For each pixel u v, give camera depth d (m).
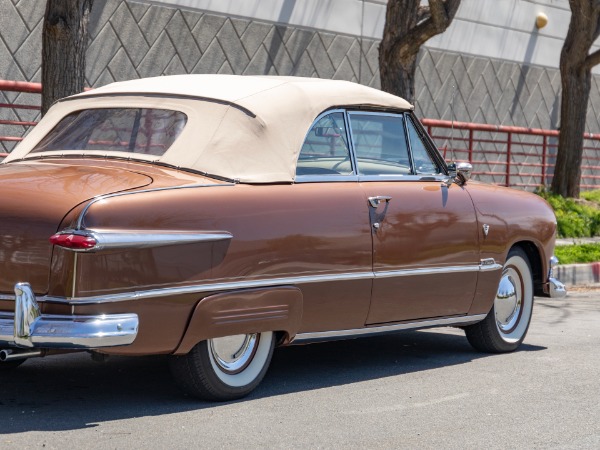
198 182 5.62
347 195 6.34
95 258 5.05
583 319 10.09
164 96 6.27
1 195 5.32
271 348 6.09
